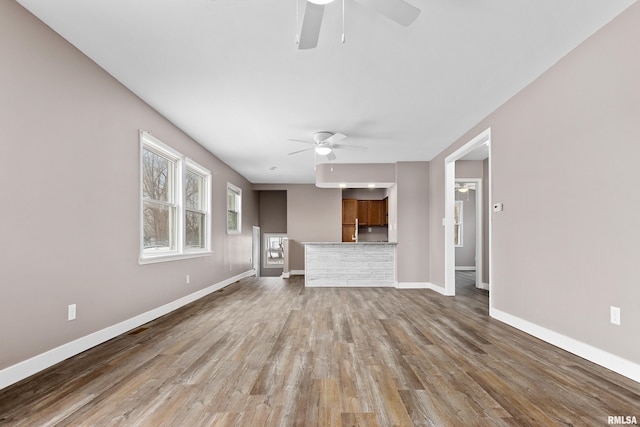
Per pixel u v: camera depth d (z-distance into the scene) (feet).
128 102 11.69
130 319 11.82
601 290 8.43
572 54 9.34
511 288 12.35
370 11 7.68
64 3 7.45
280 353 9.45
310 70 10.44
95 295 10.00
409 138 17.46
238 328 12.08
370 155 21.11
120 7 7.57
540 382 7.56
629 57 7.66
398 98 12.48
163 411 6.28
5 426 5.74
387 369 8.31
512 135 12.26
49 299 8.33
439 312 14.80
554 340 10.11
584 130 8.94
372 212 34.96
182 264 16.19
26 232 7.70
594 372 8.09
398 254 22.25
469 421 5.96
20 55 7.55
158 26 8.26
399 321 13.16
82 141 9.47
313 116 14.33
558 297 9.95
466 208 35.14
